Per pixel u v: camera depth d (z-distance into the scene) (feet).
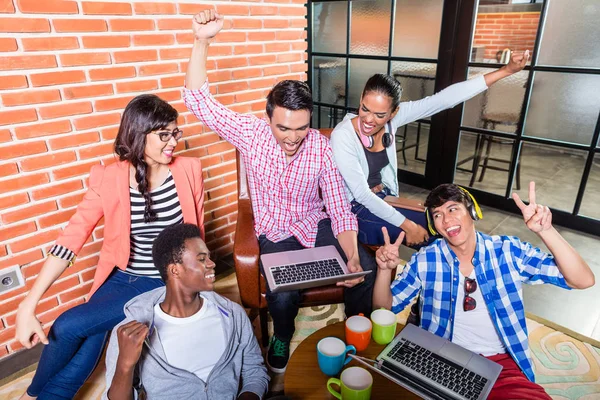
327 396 3.74
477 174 11.92
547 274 4.15
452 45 9.95
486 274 4.28
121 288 5.18
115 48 5.91
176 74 6.65
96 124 6.00
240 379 4.11
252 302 5.74
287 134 4.99
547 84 9.26
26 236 5.74
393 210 6.23
